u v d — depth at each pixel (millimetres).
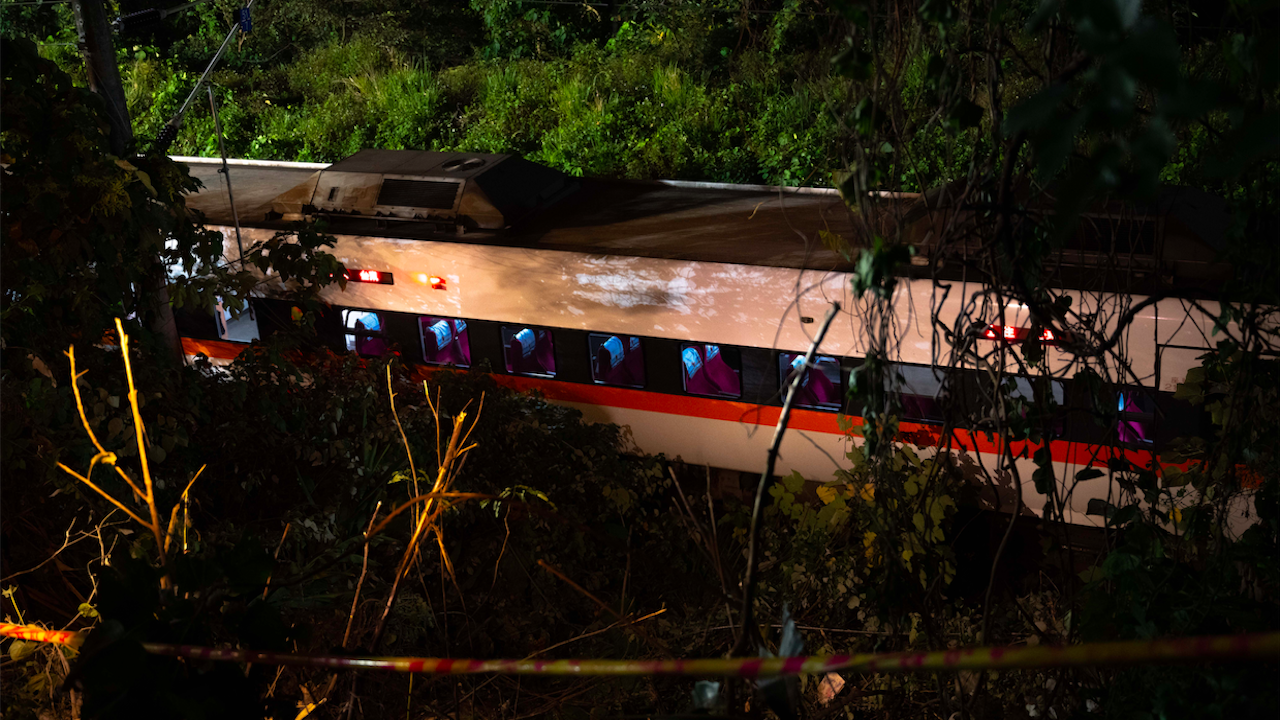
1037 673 5020
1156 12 2414
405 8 26391
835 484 7703
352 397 7938
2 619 4398
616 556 8398
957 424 3461
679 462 10406
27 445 4926
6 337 5523
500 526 8016
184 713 2146
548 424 9469
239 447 7105
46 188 5457
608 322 10094
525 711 5797
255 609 2420
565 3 24859
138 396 5996
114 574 2422
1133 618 3002
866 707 5492
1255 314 2801
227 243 11148
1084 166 1318
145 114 22562
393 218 10836
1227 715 2502
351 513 7023
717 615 6570
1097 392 3475
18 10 25688
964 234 2975
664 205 11234
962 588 8398
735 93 18969
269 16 26031
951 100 2705
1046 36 2529
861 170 2648
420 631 6062
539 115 20578
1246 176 2656
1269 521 3078
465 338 10750
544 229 10680
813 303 8984
